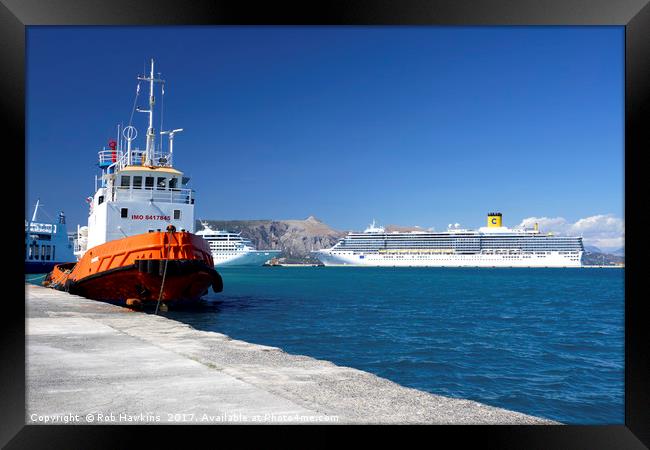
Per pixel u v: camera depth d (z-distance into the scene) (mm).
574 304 43781
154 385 5863
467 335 23719
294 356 7820
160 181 28719
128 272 23734
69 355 7734
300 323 26500
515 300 47812
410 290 63281
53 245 68000
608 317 33156
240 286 68000
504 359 17797
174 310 28250
